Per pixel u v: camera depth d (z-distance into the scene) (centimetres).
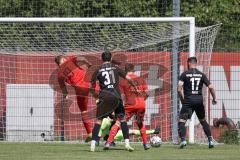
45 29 5803
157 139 4775
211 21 7131
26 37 5809
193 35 5144
